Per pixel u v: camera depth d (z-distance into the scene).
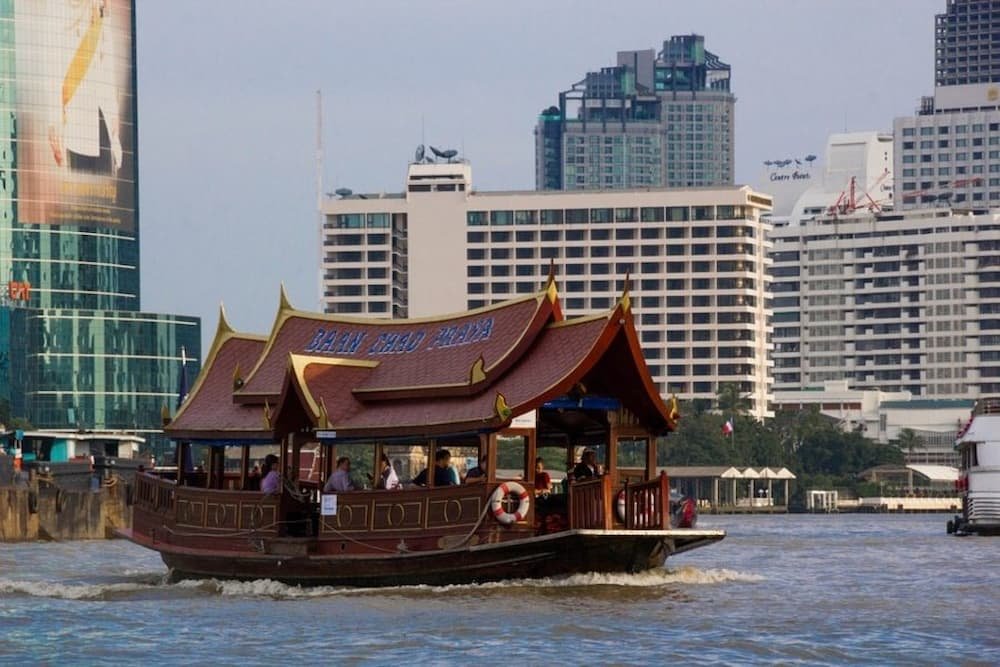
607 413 106.38
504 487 100.69
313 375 108.69
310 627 88.50
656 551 104.00
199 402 121.06
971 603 103.75
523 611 93.12
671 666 76.12
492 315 107.62
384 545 105.12
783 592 108.81
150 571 140.50
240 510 113.38
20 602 103.12
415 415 104.94
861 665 76.75
